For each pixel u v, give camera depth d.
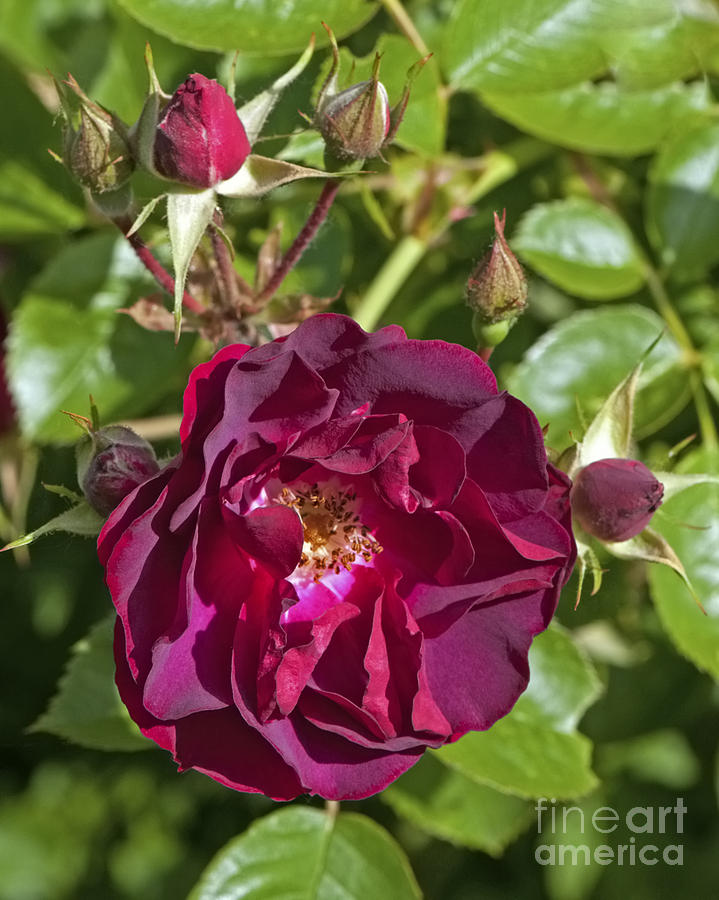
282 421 0.35
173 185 0.37
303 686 0.35
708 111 0.44
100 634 0.41
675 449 0.40
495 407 0.35
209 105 0.36
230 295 0.40
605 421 0.38
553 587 0.36
